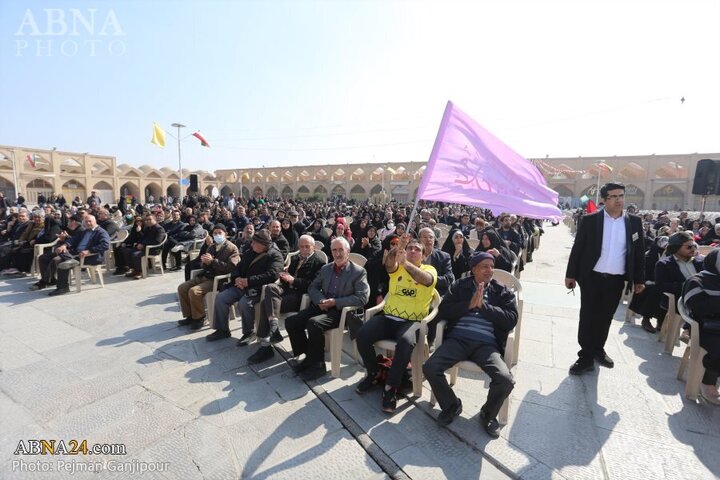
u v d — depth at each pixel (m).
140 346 4.03
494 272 4.04
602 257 3.43
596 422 2.76
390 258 3.41
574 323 4.91
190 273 5.93
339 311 3.60
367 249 6.53
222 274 4.68
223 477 2.20
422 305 3.23
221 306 4.18
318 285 3.84
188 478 2.19
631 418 2.82
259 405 2.95
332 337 3.41
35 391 3.09
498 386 2.58
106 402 2.95
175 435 2.57
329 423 2.73
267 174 64.62
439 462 2.33
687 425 2.73
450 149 3.20
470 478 2.21
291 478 2.21
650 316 4.59
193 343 4.12
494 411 2.61
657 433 2.64
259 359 3.68
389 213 12.70
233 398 3.04
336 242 3.66
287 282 4.12
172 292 6.20
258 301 4.15
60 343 4.08
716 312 2.98
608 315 3.48
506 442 2.53
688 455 2.42
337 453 2.42
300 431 2.63
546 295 6.30
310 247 4.24
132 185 51.38
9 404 2.91
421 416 2.83
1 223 9.35
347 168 58.56
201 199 22.41
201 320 4.57
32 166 40.12
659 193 43.38
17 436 2.54
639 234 3.39
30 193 40.16
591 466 2.31
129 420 2.73
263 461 2.33
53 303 5.53
